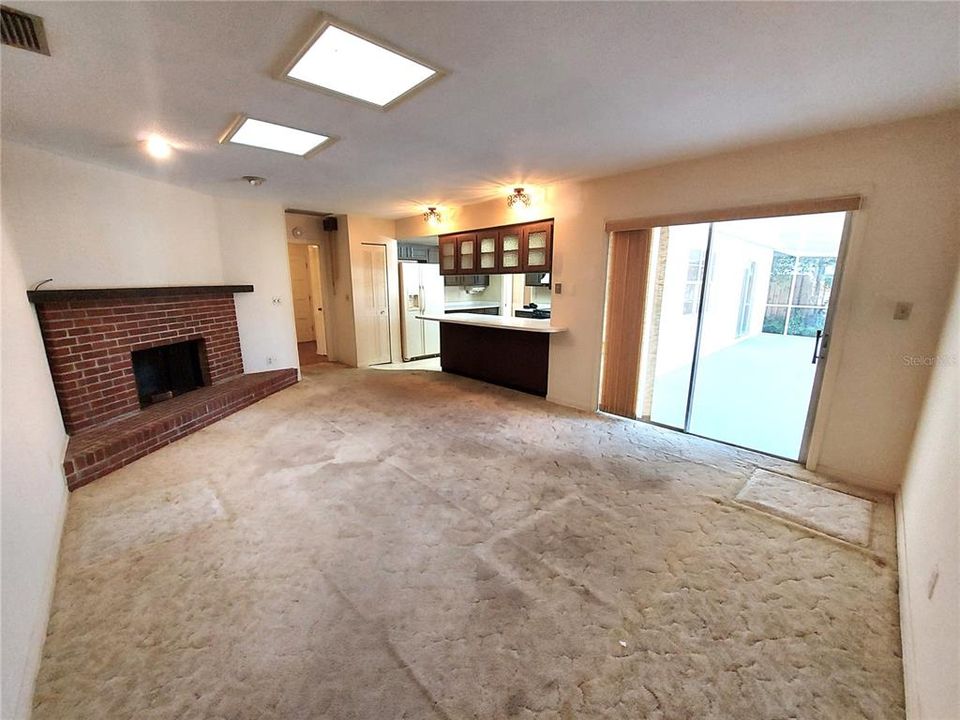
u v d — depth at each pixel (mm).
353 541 2174
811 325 8836
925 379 2422
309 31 1533
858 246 2551
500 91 2041
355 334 6480
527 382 5023
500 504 2523
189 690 1392
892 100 2098
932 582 1398
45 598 1708
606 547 2117
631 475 2883
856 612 1706
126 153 3027
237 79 1904
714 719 1300
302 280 8859
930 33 1506
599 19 1454
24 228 2830
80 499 2572
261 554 2072
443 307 7551
